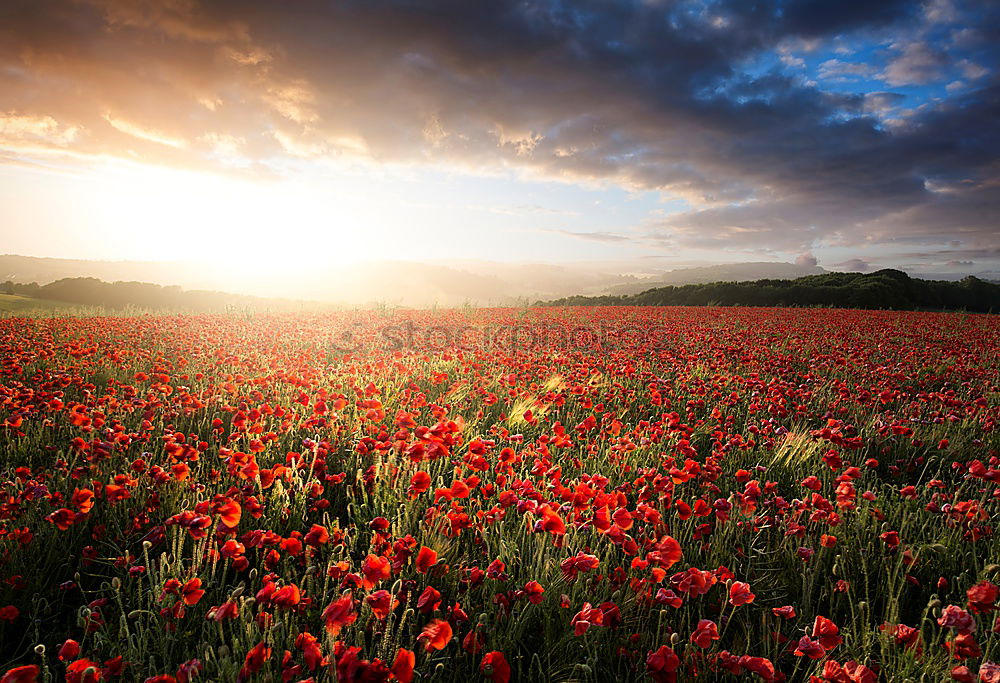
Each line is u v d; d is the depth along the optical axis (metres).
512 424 4.92
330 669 1.70
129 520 2.90
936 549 2.70
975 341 12.49
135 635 1.99
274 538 2.45
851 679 1.72
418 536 2.79
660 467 4.00
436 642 1.68
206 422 4.78
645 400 6.26
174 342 9.52
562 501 2.97
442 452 2.92
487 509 3.22
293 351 8.94
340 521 3.21
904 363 8.74
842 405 6.04
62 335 10.10
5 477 3.30
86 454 3.50
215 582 2.44
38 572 2.47
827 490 3.75
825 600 2.63
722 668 2.03
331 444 3.98
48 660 2.08
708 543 2.86
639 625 2.29
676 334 12.88
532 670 2.08
